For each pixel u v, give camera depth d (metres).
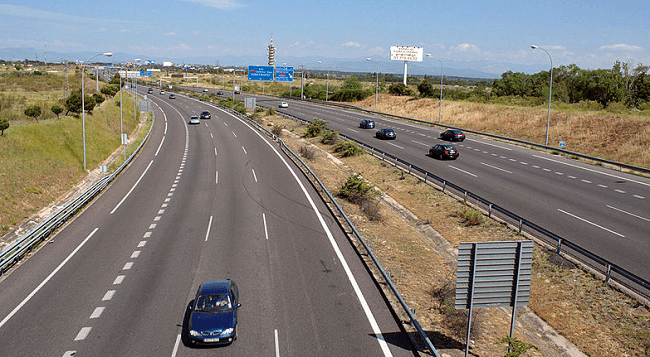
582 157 39.81
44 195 30.81
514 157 41.53
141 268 18.02
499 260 11.59
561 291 17.03
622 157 40.47
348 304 15.09
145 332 13.27
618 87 74.50
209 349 12.41
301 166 38.47
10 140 35.03
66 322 13.88
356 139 51.75
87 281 16.89
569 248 19.89
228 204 27.17
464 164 38.41
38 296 15.73
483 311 16.03
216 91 145.50
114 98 91.12
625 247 19.70
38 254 19.84
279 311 14.52
